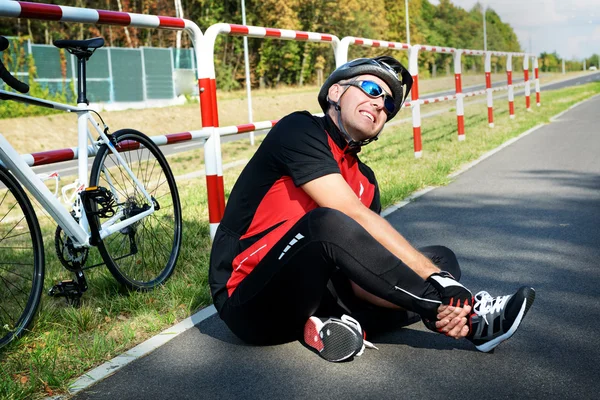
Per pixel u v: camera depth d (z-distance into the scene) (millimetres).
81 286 3391
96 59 29703
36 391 2508
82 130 3475
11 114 23547
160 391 2494
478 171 7945
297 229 2463
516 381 2430
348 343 2570
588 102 22531
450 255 3062
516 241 4602
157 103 31859
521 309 2506
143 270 3875
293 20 43750
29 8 3184
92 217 3350
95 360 2789
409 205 6098
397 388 2412
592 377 2447
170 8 43000
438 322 2486
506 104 22156
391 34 68875
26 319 3086
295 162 2574
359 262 2414
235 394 2438
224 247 2789
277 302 2580
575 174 7410
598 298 3348
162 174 4156
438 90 48562
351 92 2621
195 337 3049
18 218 3305
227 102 31219
